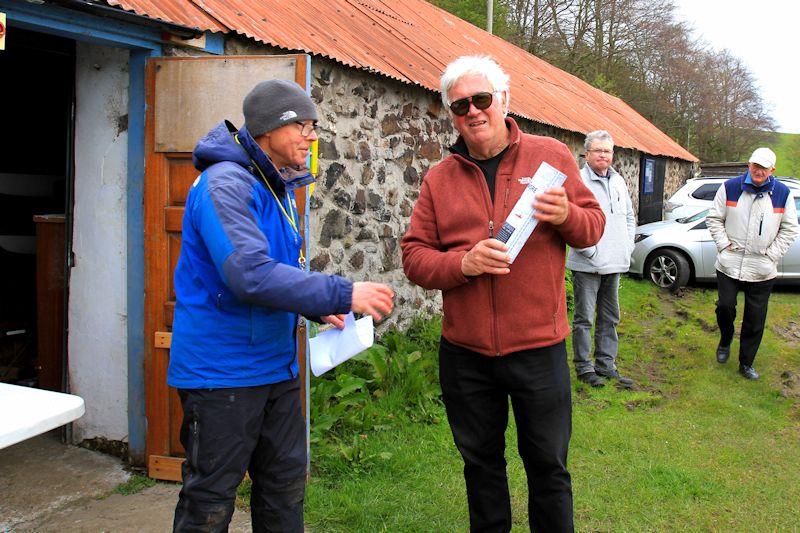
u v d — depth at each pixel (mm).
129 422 3611
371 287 1989
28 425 1443
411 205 6094
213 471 2078
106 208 3607
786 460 4023
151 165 3395
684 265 9031
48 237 4168
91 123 3604
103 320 3691
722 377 5586
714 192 11891
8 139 5453
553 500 2436
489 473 2566
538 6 24453
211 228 1913
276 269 1886
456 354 2514
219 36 3803
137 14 3113
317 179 4797
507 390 2453
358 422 4102
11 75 5340
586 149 5121
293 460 2271
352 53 5133
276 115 2070
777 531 3201
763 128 30109
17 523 3107
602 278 5309
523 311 2359
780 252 5332
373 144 5465
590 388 5211
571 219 2301
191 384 2070
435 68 6461
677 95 28828
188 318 2068
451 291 2480
